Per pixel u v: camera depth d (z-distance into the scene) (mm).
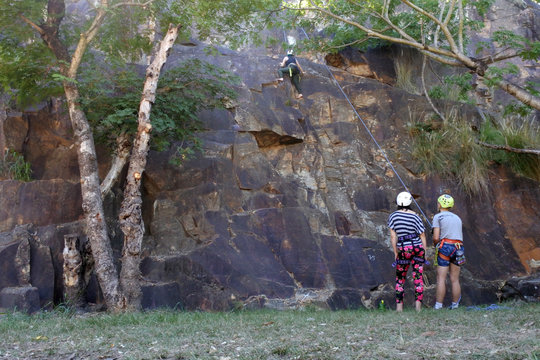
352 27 11305
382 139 10758
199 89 8812
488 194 10203
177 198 8859
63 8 8000
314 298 8297
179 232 8617
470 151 10500
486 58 9336
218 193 8930
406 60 12336
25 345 4293
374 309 7816
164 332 4660
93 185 7145
